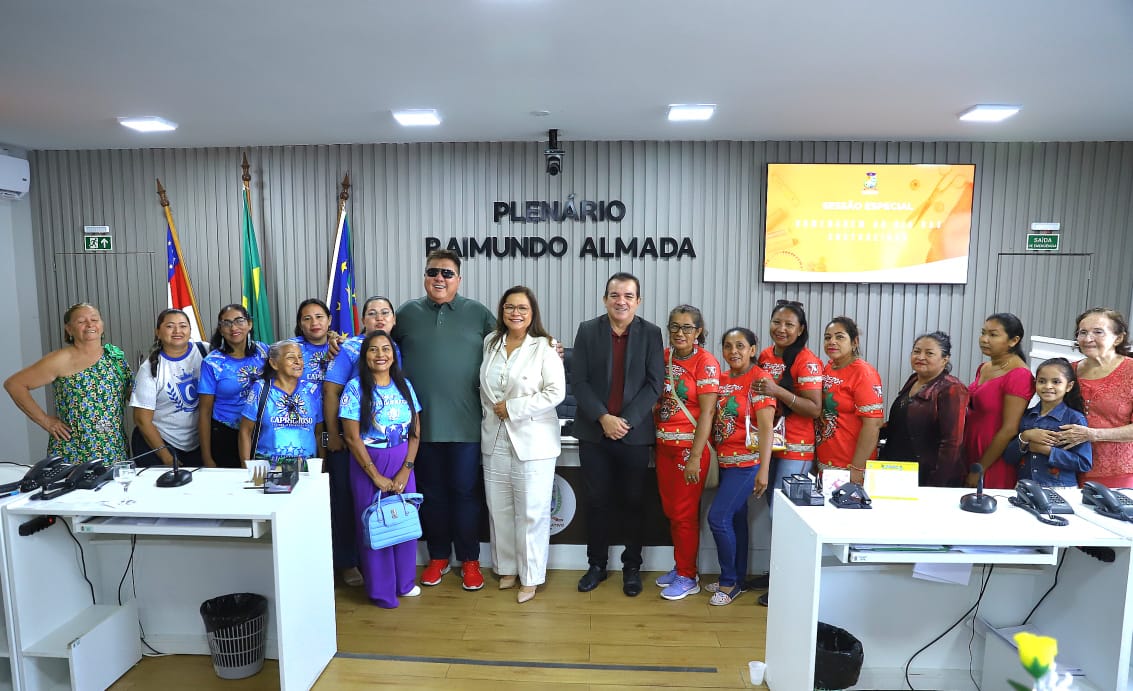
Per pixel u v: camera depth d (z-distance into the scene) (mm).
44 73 3260
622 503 3303
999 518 2064
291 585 2201
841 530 1924
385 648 2621
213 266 5387
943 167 5004
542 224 5266
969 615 2373
